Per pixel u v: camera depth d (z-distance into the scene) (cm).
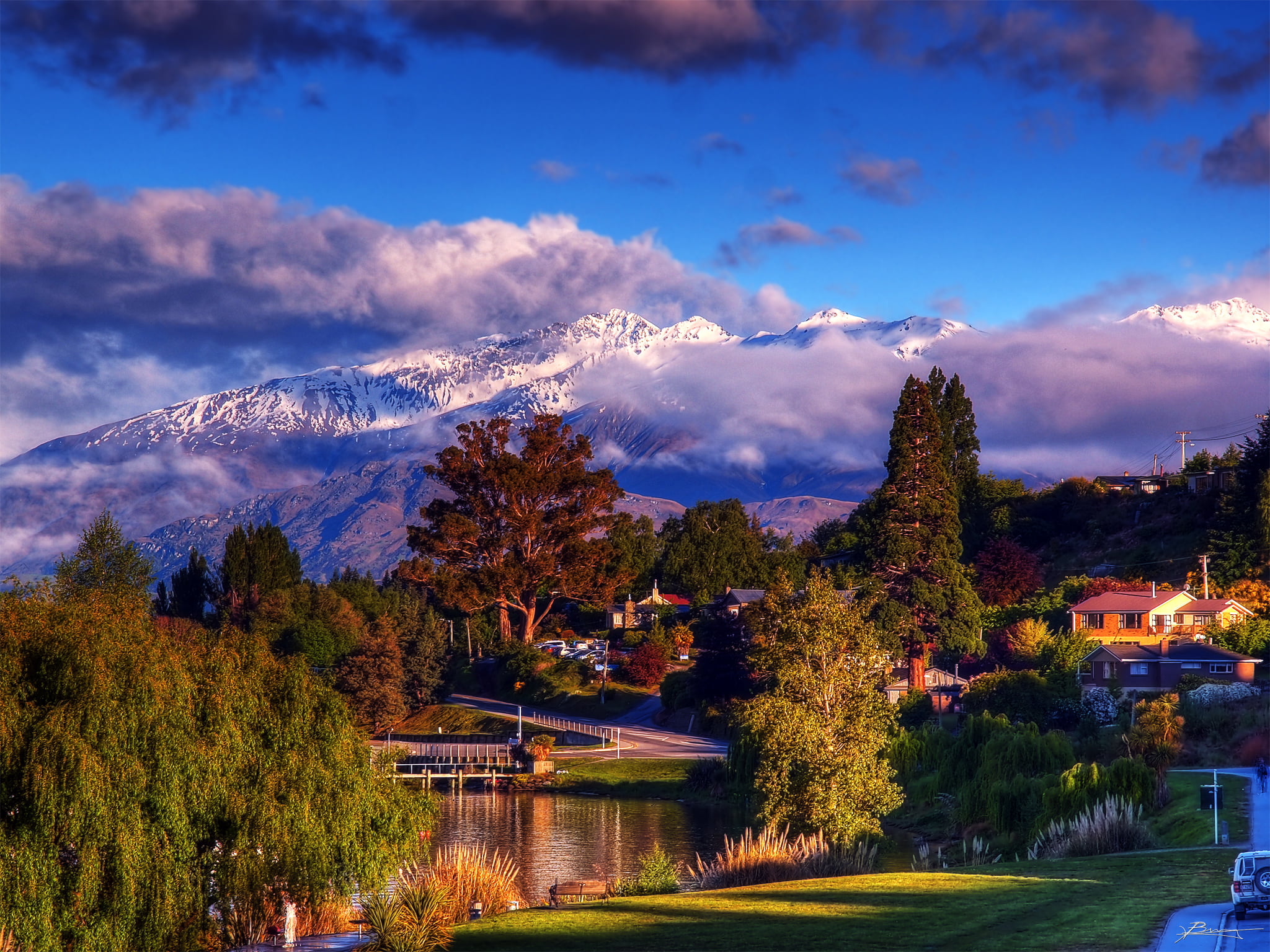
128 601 4412
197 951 4109
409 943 3838
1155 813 7350
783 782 7362
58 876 3678
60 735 3700
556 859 8800
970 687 13400
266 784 4256
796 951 3547
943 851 8431
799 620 7781
